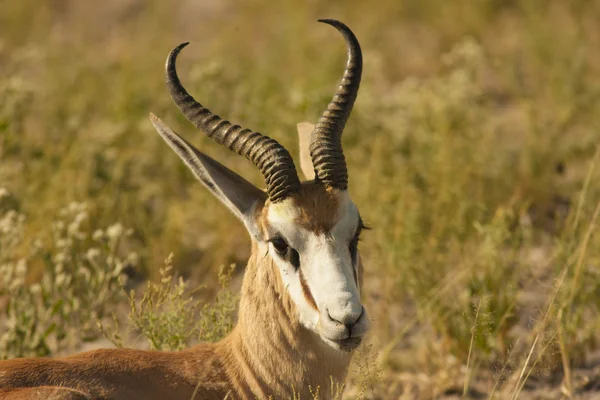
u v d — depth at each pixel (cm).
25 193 3844
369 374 2538
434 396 2883
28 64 6031
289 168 2161
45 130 4712
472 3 7088
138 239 3888
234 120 4203
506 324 2988
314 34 6631
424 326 3312
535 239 3706
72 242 3091
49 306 2911
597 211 2916
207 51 6494
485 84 5578
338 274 2086
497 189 4012
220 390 2267
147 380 2222
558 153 4256
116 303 2895
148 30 7125
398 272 3322
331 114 2244
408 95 4341
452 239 3519
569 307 2891
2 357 2769
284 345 2223
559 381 2906
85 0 8025
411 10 7312
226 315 2578
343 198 2167
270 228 2175
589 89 4744
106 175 4006
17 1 7700
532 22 6119
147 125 4369
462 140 4128
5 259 3153
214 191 2275
